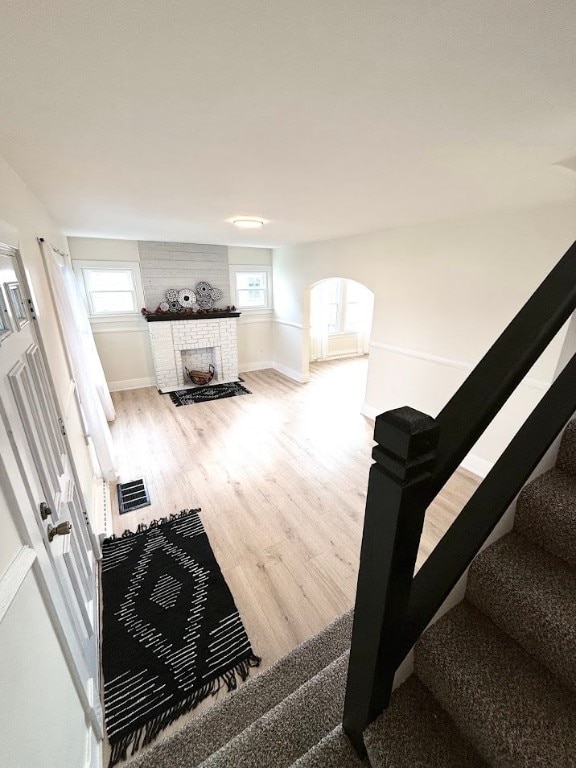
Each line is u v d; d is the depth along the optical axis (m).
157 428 3.99
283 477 3.02
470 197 2.04
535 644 0.80
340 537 2.30
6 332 1.04
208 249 5.25
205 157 1.38
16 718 0.70
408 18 0.63
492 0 0.59
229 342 5.63
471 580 0.92
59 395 1.87
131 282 4.90
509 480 0.97
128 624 1.71
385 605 0.66
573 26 0.65
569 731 0.68
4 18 0.60
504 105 0.97
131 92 0.89
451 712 0.78
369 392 4.15
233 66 0.78
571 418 1.05
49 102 0.94
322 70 0.80
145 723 1.33
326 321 6.86
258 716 1.30
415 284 3.27
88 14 0.61
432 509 2.54
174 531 2.34
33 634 0.84
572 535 0.88
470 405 0.58
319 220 2.87
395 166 1.50
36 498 1.00
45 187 1.83
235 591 1.89
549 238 2.25
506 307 2.58
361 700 0.79
